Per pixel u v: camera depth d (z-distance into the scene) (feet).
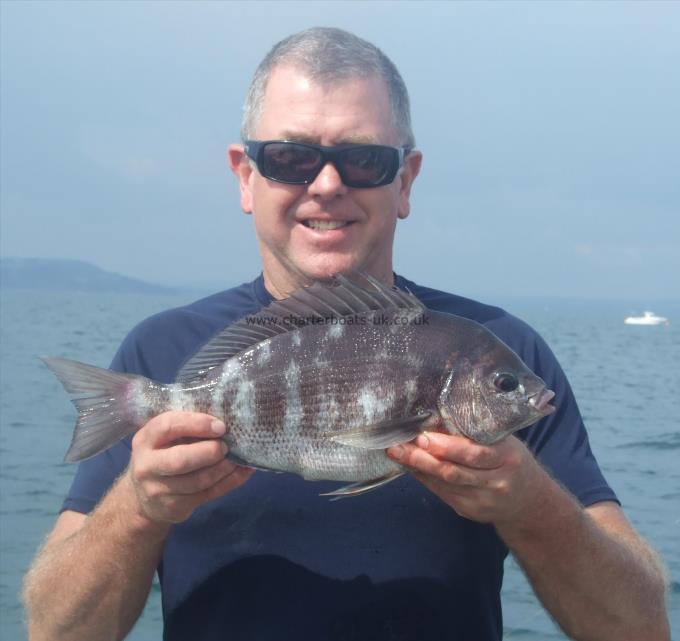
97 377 3.17
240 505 3.28
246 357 3.14
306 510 3.27
